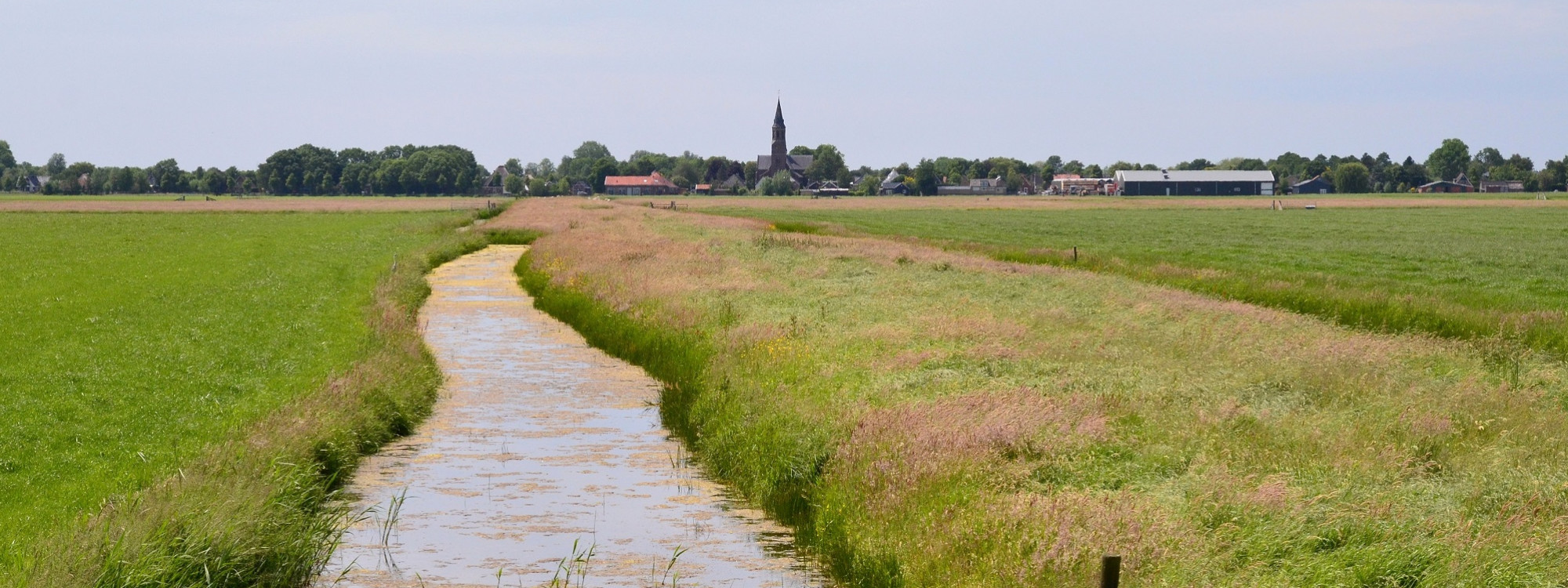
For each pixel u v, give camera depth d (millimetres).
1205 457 12828
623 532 13148
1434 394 16375
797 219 97938
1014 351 19922
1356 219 100062
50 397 16844
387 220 87000
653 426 18750
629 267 37938
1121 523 10586
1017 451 13445
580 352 26344
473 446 17219
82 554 9711
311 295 32344
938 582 10555
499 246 65125
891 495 12500
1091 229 80625
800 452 14742
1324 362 18531
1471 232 75375
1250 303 31234
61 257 44375
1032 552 10414
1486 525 10305
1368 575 9500
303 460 14281
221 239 58656
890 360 19469
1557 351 22359
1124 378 17609
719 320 25391
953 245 55344
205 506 11289
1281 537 10211
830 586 11461
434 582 11406
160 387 18172
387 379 19750
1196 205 153250
